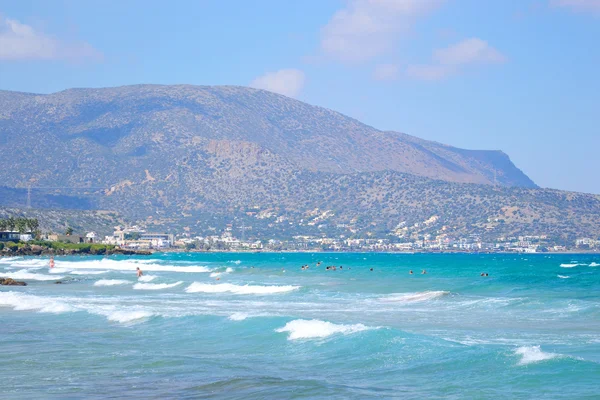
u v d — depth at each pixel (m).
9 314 47.47
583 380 23.48
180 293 69.31
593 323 40.16
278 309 50.88
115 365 29.20
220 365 29.09
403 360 28.36
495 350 28.42
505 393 22.72
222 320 40.34
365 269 136.12
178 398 23.53
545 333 36.19
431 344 30.53
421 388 24.05
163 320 41.78
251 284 81.31
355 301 57.50
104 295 66.38
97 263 162.50
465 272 116.12
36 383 26.02
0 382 26.25
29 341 35.53
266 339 34.53
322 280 91.56
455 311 48.12
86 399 23.52
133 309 49.62
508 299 53.38
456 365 26.86
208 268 134.50
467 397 22.52
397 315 45.97
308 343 32.94
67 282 88.62
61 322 42.81
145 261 189.62
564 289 67.25
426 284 77.31
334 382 25.41
